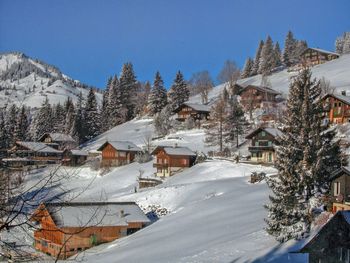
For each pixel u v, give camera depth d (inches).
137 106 5413.4
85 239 1596.9
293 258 1138.0
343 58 5826.8
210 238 1467.8
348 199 1347.2
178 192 2237.9
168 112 4594.0
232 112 3472.0
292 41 6614.2
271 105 4175.7
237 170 2640.3
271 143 2888.8
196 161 3031.5
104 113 5206.7
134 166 3245.6
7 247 288.8
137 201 2253.9
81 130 4446.4
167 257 1314.0
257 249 1263.5
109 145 3420.3
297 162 1364.4
